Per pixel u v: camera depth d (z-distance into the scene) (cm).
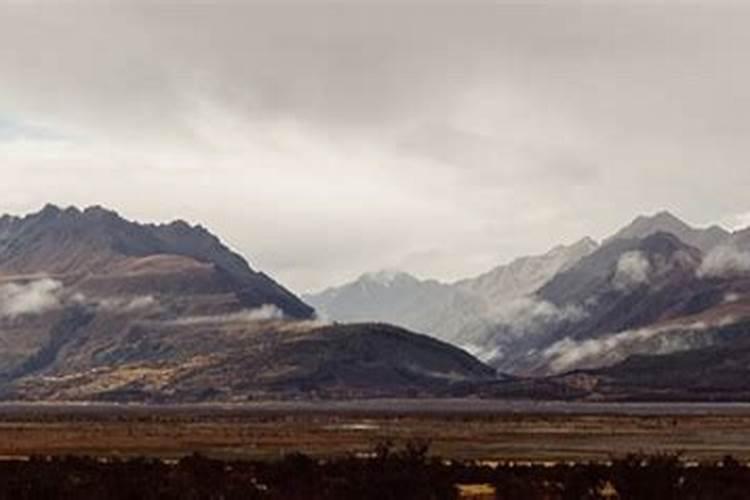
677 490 9725
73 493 9131
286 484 10031
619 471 10106
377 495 9412
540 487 10162
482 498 9656
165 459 15625
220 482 9894
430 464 10462
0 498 8888
